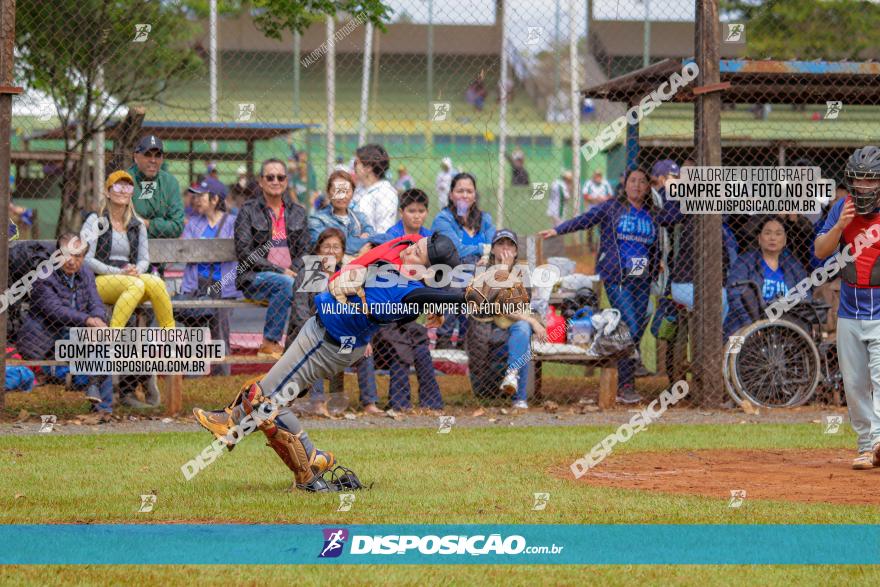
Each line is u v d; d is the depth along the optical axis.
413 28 59.66
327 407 21.05
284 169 21.17
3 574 10.04
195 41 41.38
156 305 20.69
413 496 13.60
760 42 53.38
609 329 21.80
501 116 48.28
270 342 20.97
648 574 10.12
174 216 22.97
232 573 10.11
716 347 22.41
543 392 24.47
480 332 21.72
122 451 17.17
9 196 20.91
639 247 22.58
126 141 29.44
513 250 21.14
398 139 58.06
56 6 28.45
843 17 54.12
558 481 14.77
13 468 15.68
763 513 12.55
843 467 16.05
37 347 20.73
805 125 48.38
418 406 22.03
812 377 22.28
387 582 9.84
